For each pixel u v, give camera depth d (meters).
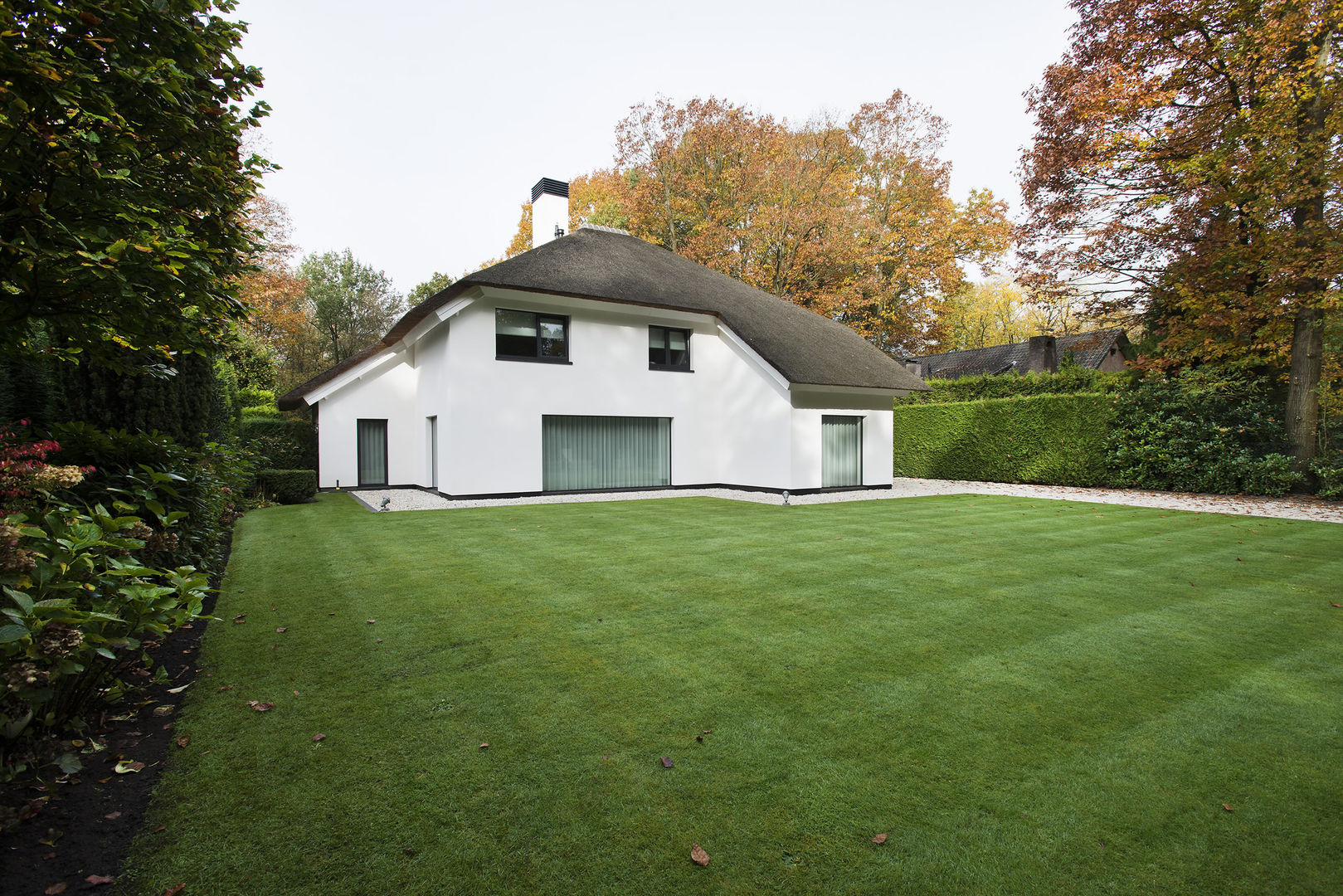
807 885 1.98
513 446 13.72
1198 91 14.33
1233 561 7.02
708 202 27.31
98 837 2.16
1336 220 12.42
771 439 14.77
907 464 20.98
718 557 7.11
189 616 3.17
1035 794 2.49
